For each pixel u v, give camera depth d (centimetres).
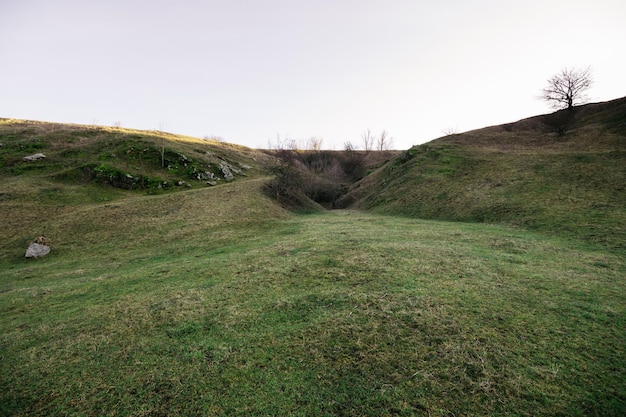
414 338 820
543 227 2152
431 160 4931
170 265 1728
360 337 838
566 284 1147
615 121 4862
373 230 2377
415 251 1625
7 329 1059
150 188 4297
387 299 1045
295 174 5247
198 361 788
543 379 663
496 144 5631
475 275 1260
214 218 2947
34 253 2116
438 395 633
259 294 1184
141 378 736
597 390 627
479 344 784
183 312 1068
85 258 2077
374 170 7075
